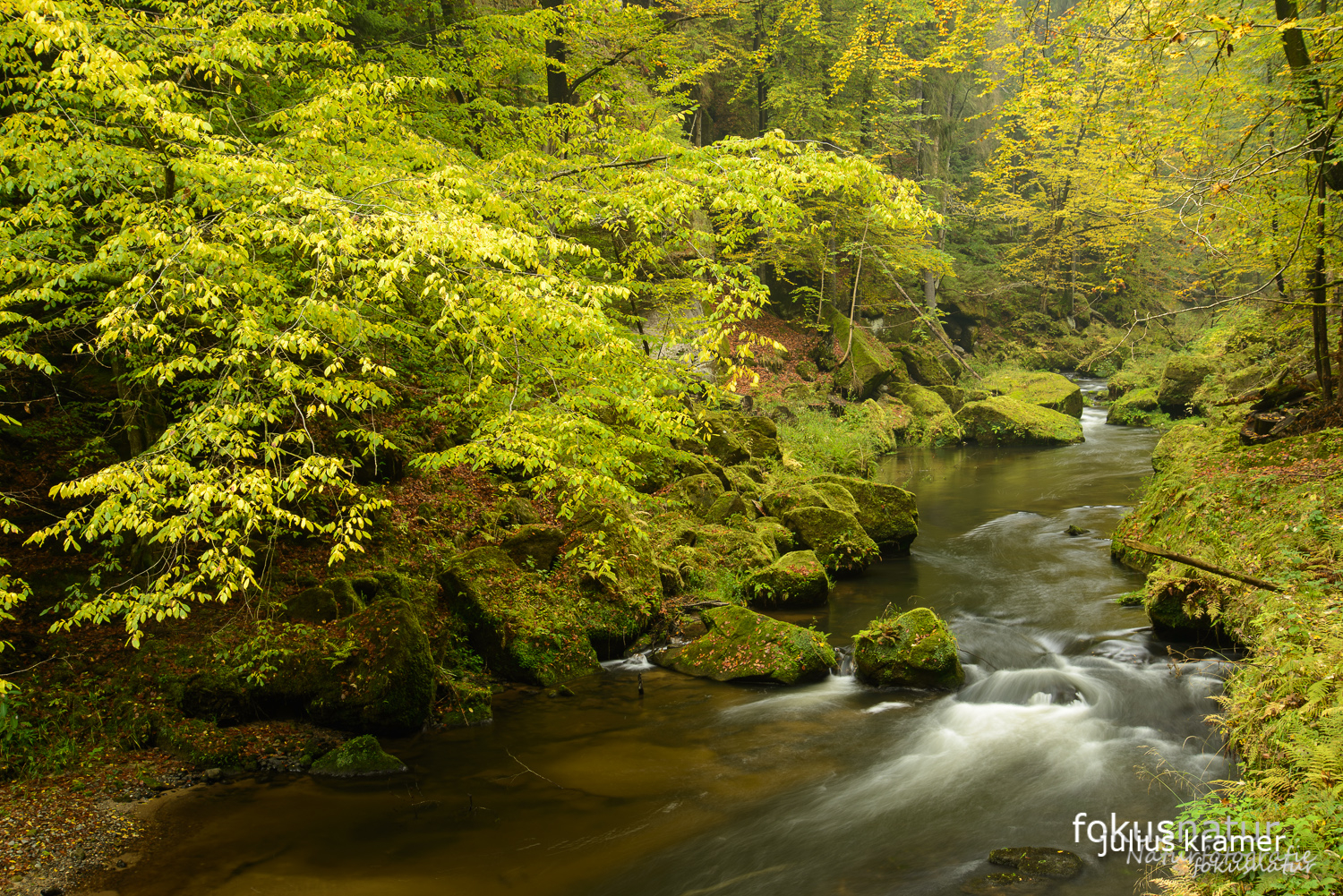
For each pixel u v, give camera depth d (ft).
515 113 36.65
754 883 16.89
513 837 18.75
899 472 68.74
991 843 18.10
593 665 29.50
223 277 19.90
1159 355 100.22
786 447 60.80
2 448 28.12
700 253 27.30
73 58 16.46
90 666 23.44
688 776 21.83
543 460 20.30
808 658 28.55
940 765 22.12
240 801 20.07
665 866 17.61
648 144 25.35
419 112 33.81
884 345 93.30
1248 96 28.78
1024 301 120.26
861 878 16.92
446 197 21.17
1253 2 29.53
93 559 26.81
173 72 24.77
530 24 37.83
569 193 24.35
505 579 30.86
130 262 19.53
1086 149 70.79
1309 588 23.25
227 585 17.21
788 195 23.98
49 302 21.12
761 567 37.83
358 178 20.72
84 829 18.17
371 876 17.06
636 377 23.07
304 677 23.65
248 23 20.81
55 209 19.58
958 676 27.61
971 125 126.93
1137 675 26.45
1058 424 79.10
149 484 16.31
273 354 18.61
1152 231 95.71
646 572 33.60
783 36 87.66
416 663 24.21
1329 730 15.83
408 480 37.04
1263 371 59.62
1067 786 20.52
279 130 25.67
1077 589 36.27
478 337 20.65
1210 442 43.42
